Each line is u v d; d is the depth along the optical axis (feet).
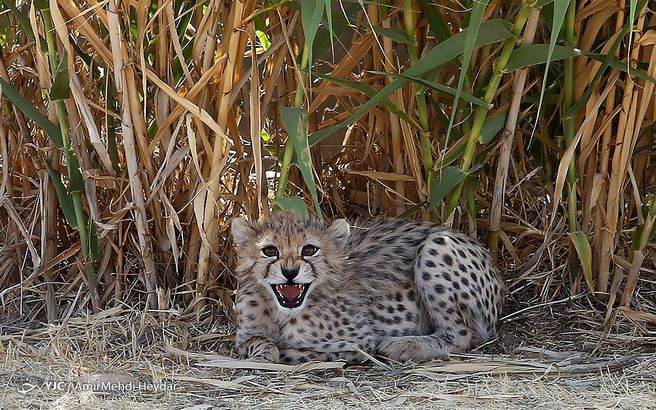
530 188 39.14
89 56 35.24
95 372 30.37
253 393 28.71
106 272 36.63
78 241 38.52
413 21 34.63
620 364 30.30
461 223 37.96
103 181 35.47
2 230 38.73
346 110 38.40
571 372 29.96
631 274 34.65
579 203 37.11
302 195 38.75
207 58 33.17
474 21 27.76
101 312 34.83
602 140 34.30
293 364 31.50
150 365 30.58
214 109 34.32
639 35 32.42
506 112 34.53
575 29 33.83
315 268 31.22
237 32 32.30
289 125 30.50
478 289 33.04
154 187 33.99
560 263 37.73
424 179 36.42
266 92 34.71
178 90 35.29
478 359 31.19
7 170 35.12
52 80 33.53
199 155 34.58
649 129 35.63
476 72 35.55
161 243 35.68
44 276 37.17
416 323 33.35
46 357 31.60
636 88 32.96
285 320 31.96
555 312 35.91
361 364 31.81
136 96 33.17
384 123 37.37
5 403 27.09
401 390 28.55
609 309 34.12
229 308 35.47
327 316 31.89
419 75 31.42
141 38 31.94
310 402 27.73
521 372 30.07
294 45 35.94
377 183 39.04
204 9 34.73
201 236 33.96
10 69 36.50
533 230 36.94
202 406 27.14
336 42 41.09
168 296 35.40
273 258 31.04
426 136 34.50
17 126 36.99
